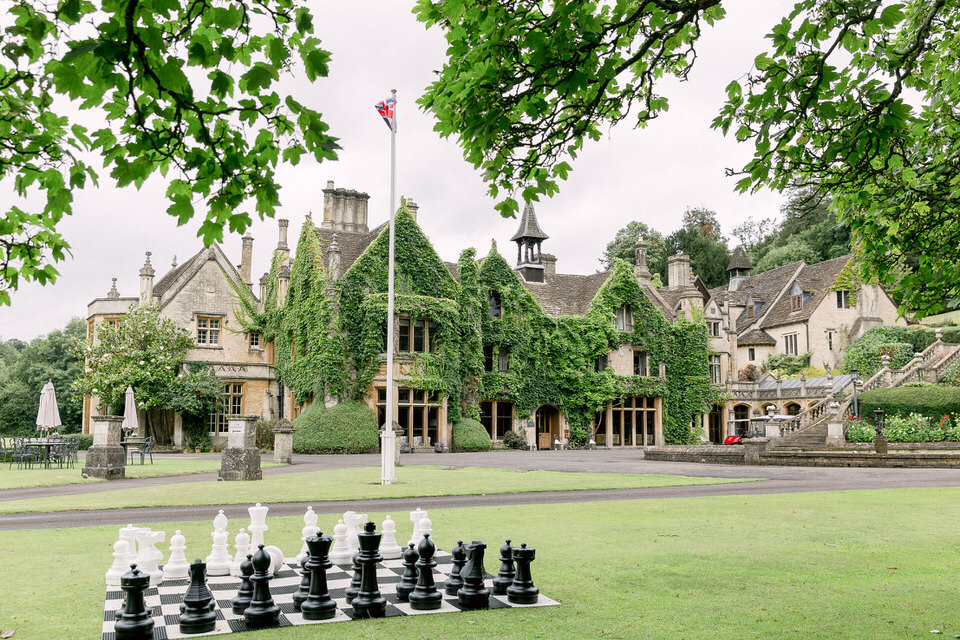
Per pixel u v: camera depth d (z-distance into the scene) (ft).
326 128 14.70
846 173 21.79
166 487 60.59
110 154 14.73
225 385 142.92
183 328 140.26
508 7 17.28
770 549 30.37
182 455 123.85
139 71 12.79
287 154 15.35
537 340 155.43
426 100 19.16
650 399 168.14
